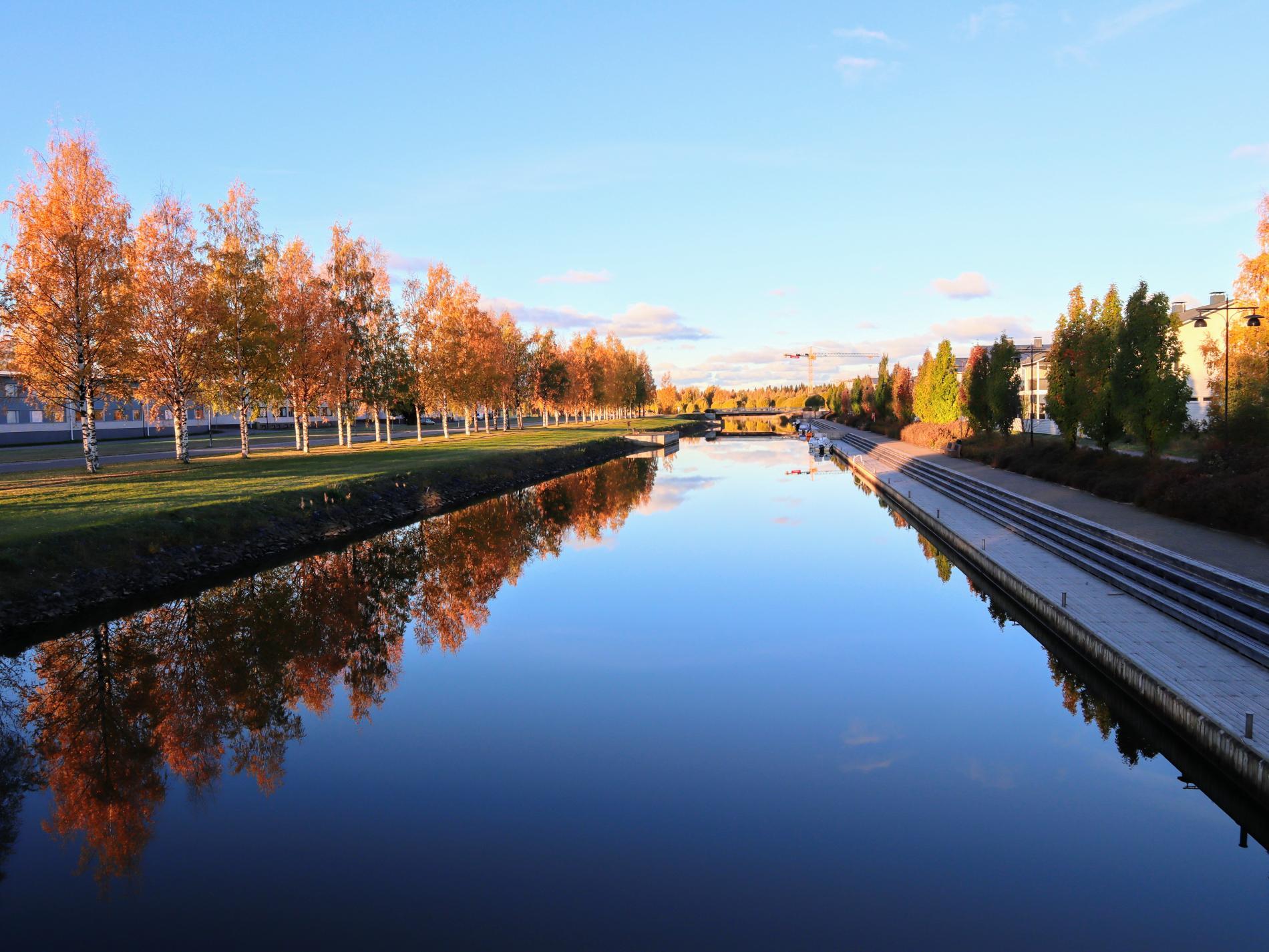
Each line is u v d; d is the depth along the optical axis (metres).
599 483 42.97
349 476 29.53
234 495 22.98
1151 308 24.83
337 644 14.22
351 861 7.29
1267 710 8.68
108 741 10.24
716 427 133.88
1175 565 14.21
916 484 36.88
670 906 6.51
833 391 135.62
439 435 70.88
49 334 25.97
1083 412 28.92
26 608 14.03
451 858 7.33
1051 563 17.58
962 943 6.04
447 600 17.41
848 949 5.92
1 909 6.59
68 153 26.62
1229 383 25.16
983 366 44.94
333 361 41.31
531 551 23.17
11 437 58.12
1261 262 24.34
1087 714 10.87
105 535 16.78
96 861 7.40
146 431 67.38
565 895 6.68
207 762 9.59
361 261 46.78
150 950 5.98
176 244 30.48
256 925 6.30
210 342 31.66
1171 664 10.22
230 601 16.88
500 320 74.25
